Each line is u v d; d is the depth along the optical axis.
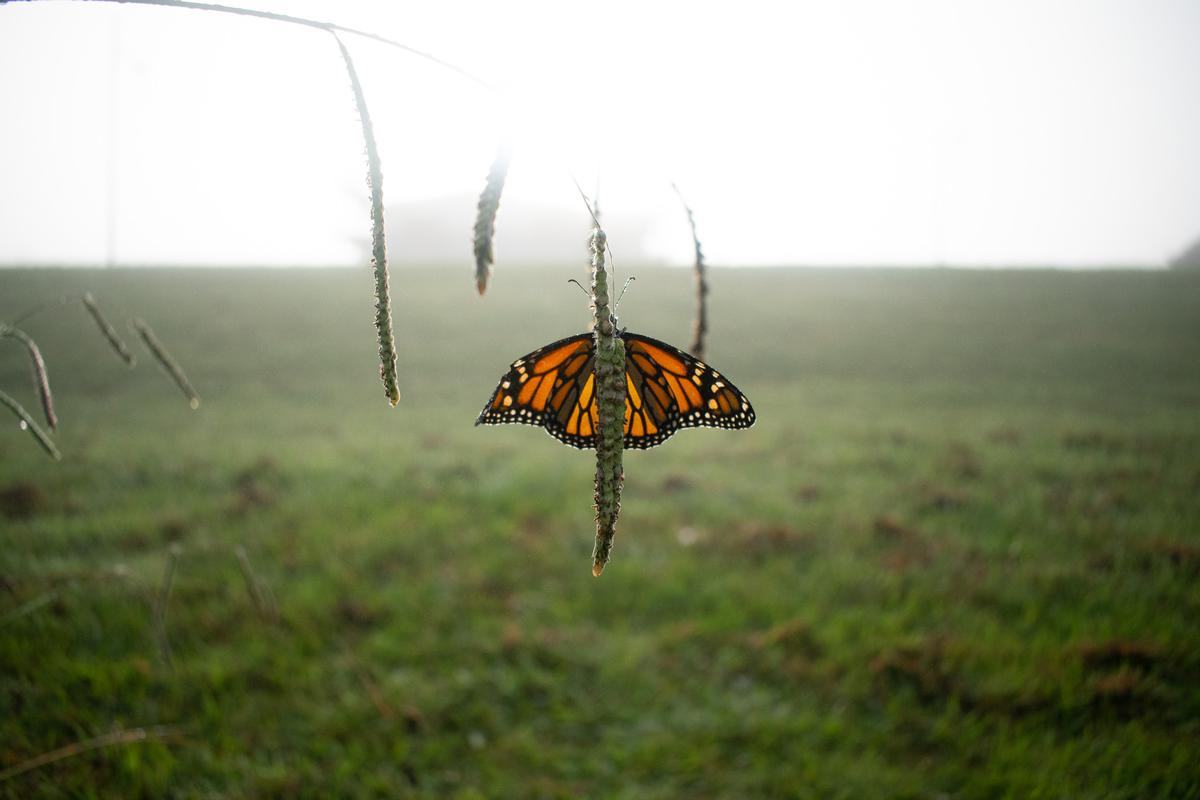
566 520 7.27
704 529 7.06
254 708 4.36
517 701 4.56
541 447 10.29
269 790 3.77
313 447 9.88
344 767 3.94
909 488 8.28
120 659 4.69
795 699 4.58
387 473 8.61
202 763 3.89
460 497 7.85
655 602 5.69
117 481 8.38
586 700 4.58
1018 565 6.20
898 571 6.09
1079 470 8.95
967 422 12.21
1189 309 24.12
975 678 4.65
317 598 5.50
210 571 5.86
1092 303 25.27
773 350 20.12
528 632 5.22
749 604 5.61
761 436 11.15
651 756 4.12
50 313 20.88
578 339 1.39
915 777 3.94
